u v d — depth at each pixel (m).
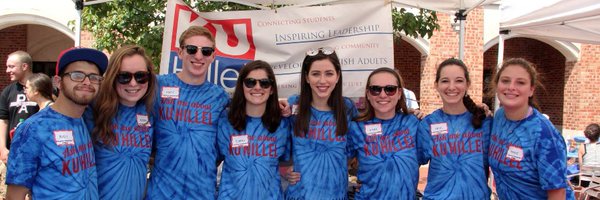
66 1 9.31
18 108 4.52
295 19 4.08
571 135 11.26
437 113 3.12
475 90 9.77
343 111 3.05
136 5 5.19
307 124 2.97
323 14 4.06
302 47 4.08
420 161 3.17
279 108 3.02
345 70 4.04
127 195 2.64
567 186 2.88
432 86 9.62
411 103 6.57
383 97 3.01
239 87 2.94
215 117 2.95
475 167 2.93
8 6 9.22
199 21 4.03
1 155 4.47
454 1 4.45
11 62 4.53
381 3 4.02
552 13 4.84
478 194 2.90
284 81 4.09
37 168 2.24
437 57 9.66
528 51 13.99
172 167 2.78
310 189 2.90
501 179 2.85
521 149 2.67
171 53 3.98
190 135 2.83
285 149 3.07
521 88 2.66
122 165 2.62
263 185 2.86
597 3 4.25
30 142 2.21
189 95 2.90
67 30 9.37
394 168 2.99
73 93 2.30
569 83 11.38
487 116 3.08
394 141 3.05
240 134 2.91
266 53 4.11
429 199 3.00
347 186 3.08
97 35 5.78
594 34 5.68
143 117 2.73
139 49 2.67
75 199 2.30
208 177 2.85
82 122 2.45
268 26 4.09
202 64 2.90
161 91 2.86
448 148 2.98
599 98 11.21
